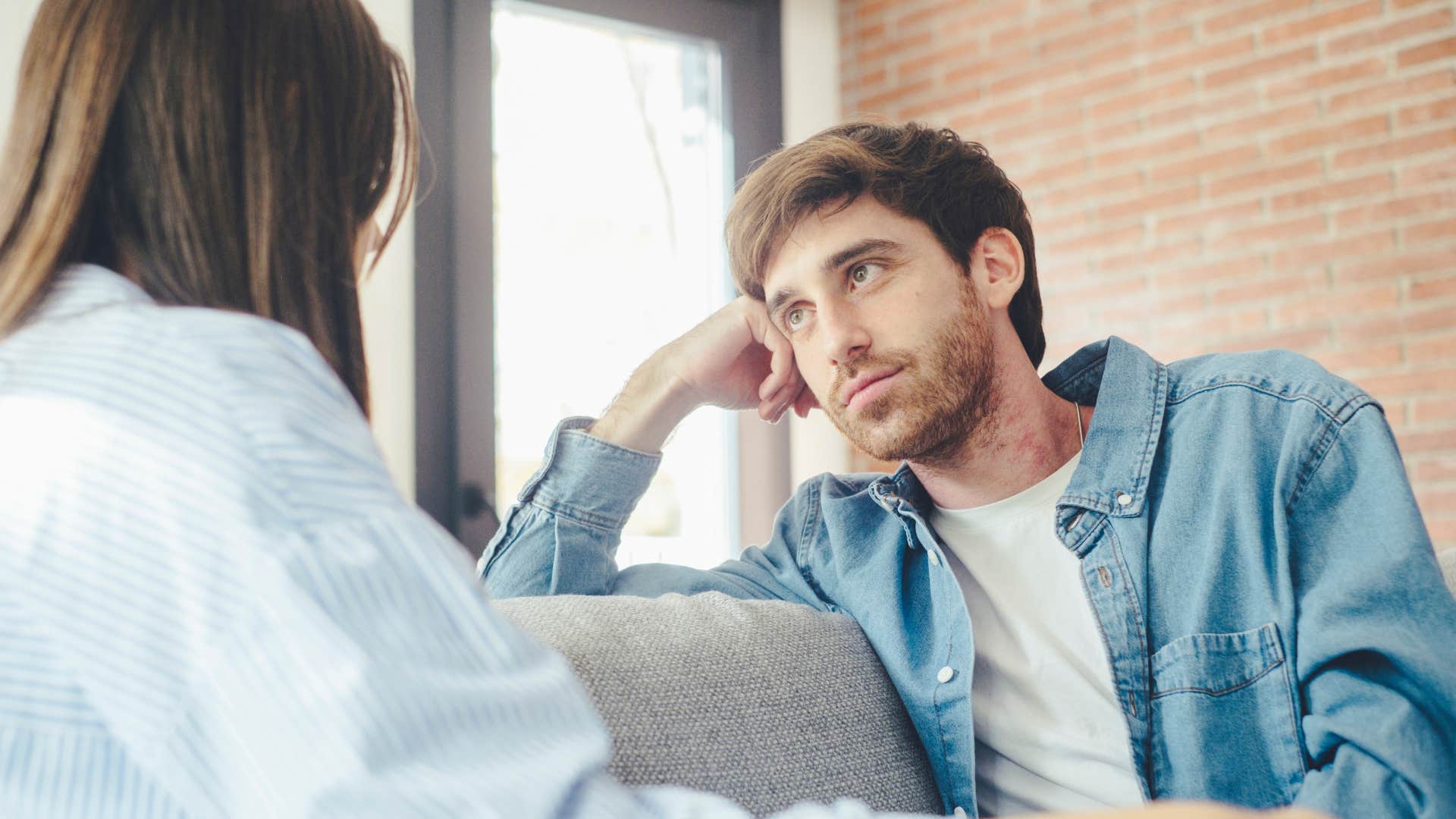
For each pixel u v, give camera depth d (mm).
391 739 457
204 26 608
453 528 3053
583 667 937
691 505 3607
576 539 1272
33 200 592
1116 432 1110
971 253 1176
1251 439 1040
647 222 3520
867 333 1133
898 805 1047
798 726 1016
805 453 3836
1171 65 3420
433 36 3086
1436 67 2984
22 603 503
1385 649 876
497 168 3227
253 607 472
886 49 4043
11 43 2496
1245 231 3273
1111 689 1067
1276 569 985
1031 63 3697
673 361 1325
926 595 1175
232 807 471
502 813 463
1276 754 952
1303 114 3186
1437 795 828
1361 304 3082
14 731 503
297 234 625
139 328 539
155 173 600
